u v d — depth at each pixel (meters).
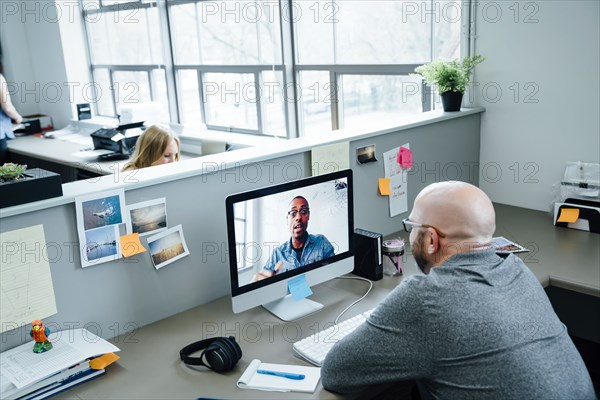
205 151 3.69
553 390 1.16
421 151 2.42
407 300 1.23
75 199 1.44
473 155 2.72
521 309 1.23
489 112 2.68
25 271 1.40
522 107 2.55
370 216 2.24
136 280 1.61
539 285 1.33
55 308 1.46
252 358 1.47
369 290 1.84
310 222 1.71
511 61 2.54
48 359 1.36
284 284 1.67
